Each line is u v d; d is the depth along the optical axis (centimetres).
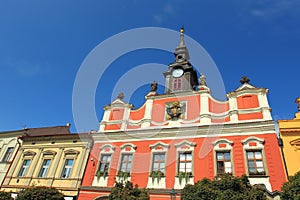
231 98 1886
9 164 2303
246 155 1566
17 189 2042
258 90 1833
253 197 1064
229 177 1177
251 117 1716
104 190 1758
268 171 1453
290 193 1050
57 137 2283
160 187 1625
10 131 2605
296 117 1670
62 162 2089
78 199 1795
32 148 2325
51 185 1959
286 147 1523
